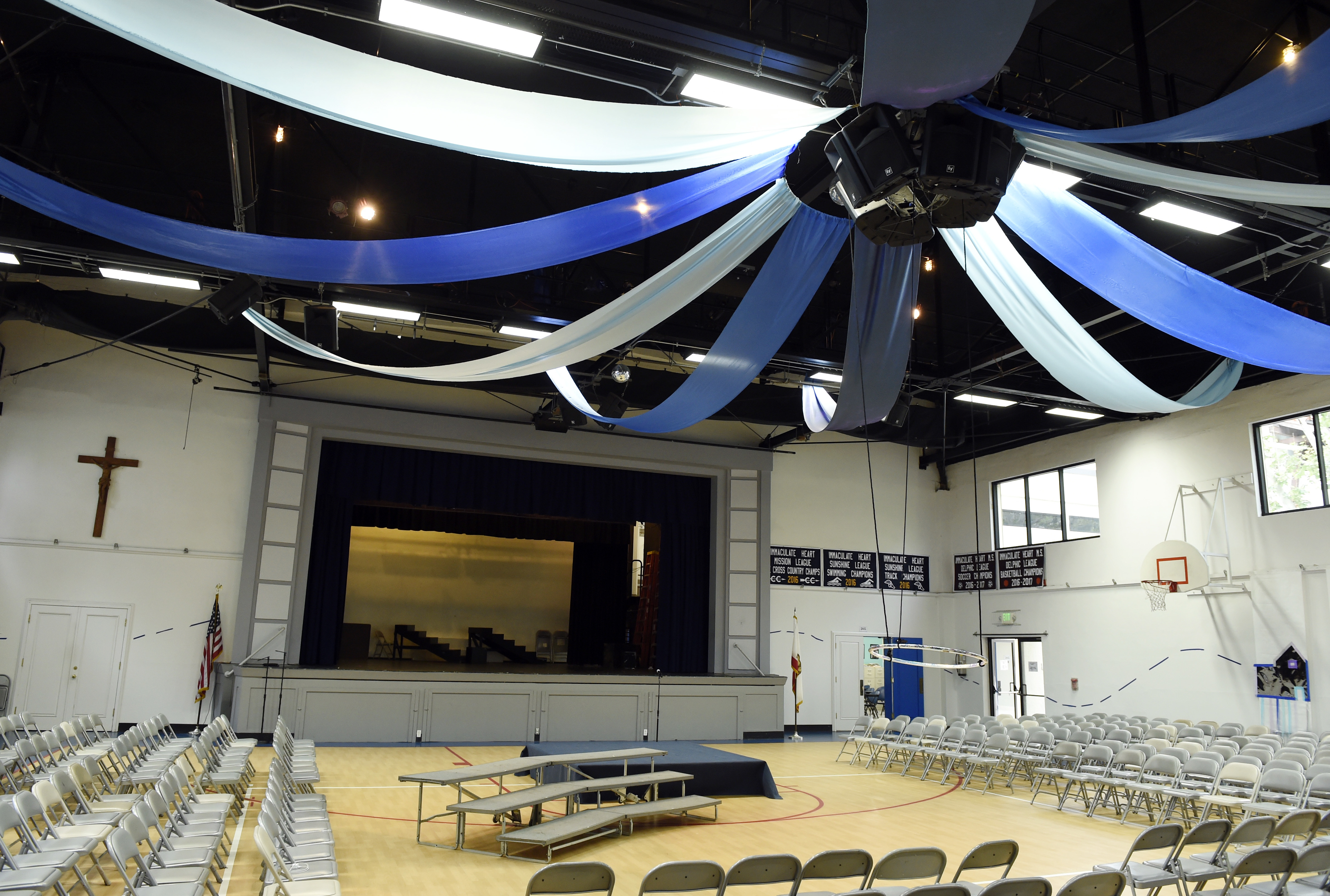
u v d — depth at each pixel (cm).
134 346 1363
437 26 543
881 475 1852
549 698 1416
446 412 1518
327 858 534
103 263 963
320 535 1451
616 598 2092
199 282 1012
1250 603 1275
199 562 1359
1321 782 761
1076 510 1598
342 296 1038
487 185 1133
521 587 2189
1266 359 734
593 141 499
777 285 775
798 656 1631
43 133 1002
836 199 638
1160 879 533
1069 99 923
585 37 569
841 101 587
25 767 750
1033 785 1070
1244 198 593
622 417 1238
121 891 566
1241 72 841
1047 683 1608
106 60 941
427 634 2073
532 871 658
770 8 815
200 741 823
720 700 1534
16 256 967
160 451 1360
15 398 1298
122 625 1307
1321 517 1196
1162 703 1390
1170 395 1398
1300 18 775
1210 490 1350
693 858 716
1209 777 903
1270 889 530
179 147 1073
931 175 507
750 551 1678
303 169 1098
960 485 1870
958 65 429
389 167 1096
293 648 1377
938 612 1850
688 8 799
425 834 770
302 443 1426
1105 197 834
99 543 1311
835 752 1438
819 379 1247
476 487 1558
